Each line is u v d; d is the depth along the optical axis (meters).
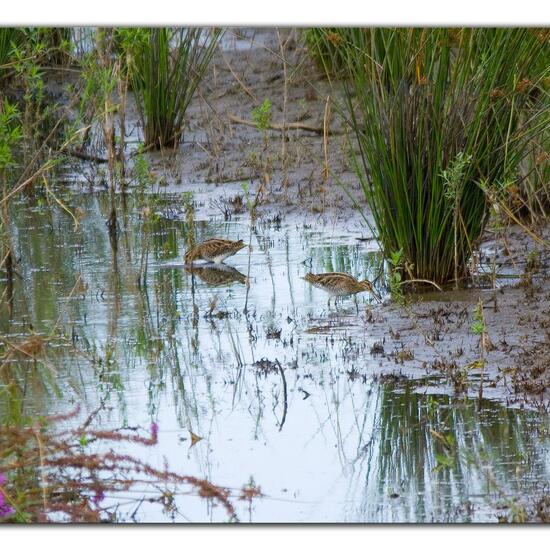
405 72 12.70
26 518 8.09
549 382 10.24
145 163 16.91
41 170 14.42
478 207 13.16
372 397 10.39
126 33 16.80
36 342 10.94
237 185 18.23
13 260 14.70
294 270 14.52
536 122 13.73
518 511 7.90
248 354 11.68
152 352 11.82
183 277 14.46
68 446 8.60
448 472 8.90
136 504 8.62
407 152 12.95
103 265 15.01
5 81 21.89
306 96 21.03
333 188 17.47
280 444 9.56
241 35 21.83
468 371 10.76
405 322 12.20
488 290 13.05
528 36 12.60
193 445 9.60
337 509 8.39
